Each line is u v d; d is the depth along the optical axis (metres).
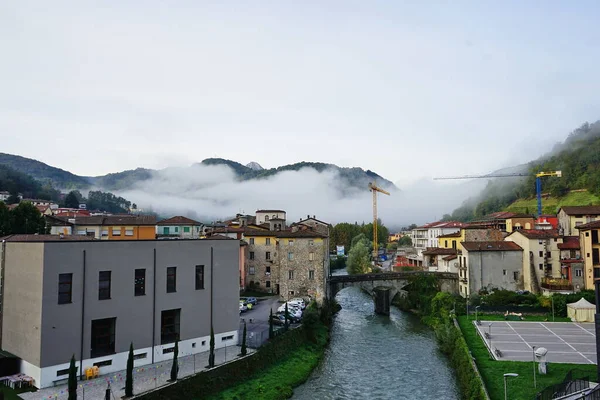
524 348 57.34
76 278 42.94
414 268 131.38
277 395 46.66
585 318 74.38
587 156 198.88
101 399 37.09
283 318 68.75
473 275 93.69
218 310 55.53
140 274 48.25
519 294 85.38
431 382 52.03
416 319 92.19
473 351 55.84
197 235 108.38
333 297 99.75
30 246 42.38
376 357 63.03
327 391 49.69
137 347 47.25
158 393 39.31
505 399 38.12
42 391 39.00
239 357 50.47
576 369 44.78
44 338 40.31
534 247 92.69
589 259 85.81
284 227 131.12
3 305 45.44
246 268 100.31
